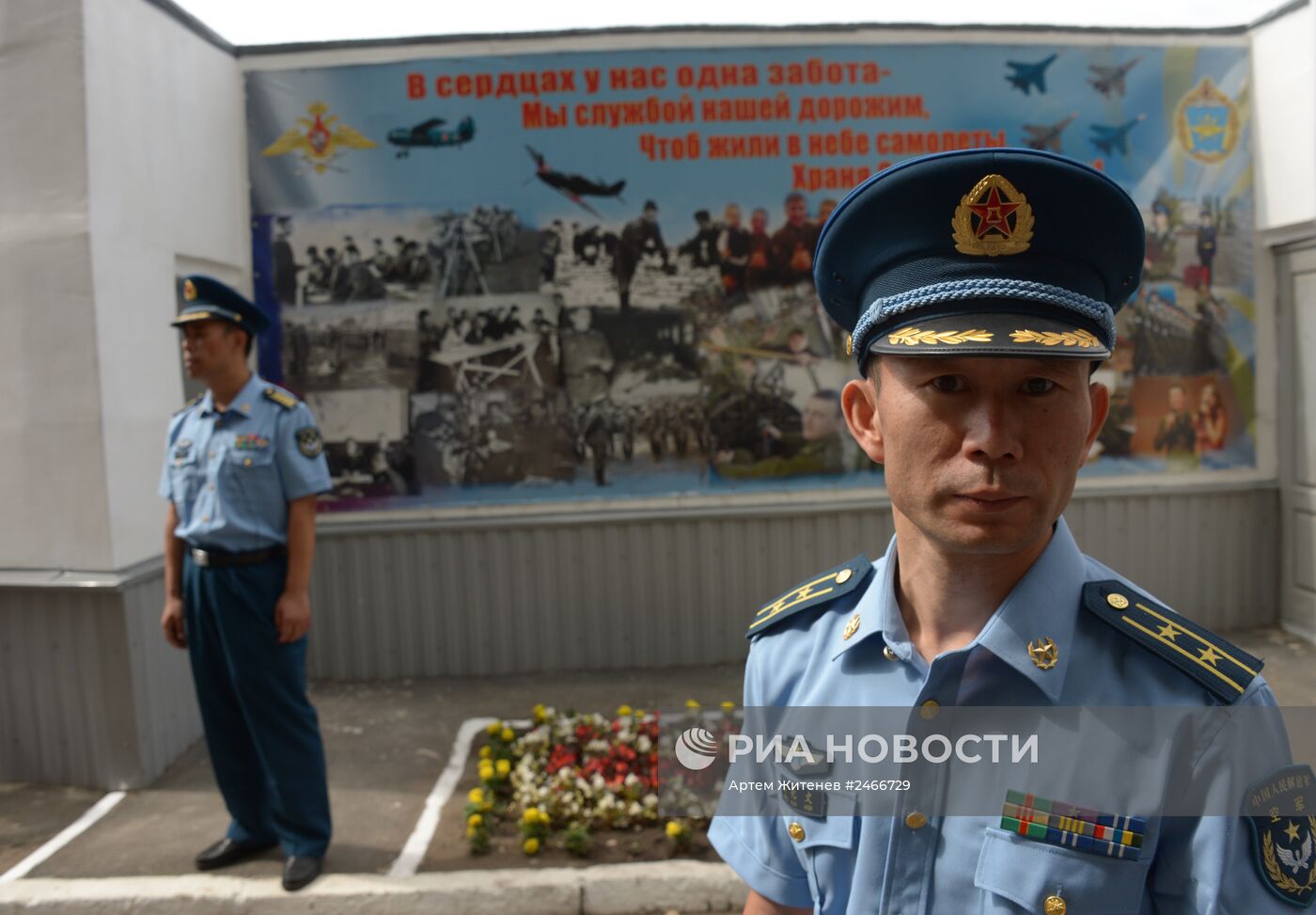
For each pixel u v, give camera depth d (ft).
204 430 10.80
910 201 3.38
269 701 10.52
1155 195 17.99
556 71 17.38
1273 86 17.48
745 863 4.05
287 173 17.49
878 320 3.35
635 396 17.75
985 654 3.38
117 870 11.18
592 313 17.61
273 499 10.51
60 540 13.34
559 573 17.79
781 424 17.81
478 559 17.75
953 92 17.58
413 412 17.72
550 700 16.47
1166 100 17.87
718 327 17.69
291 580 10.48
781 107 17.46
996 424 2.94
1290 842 2.95
